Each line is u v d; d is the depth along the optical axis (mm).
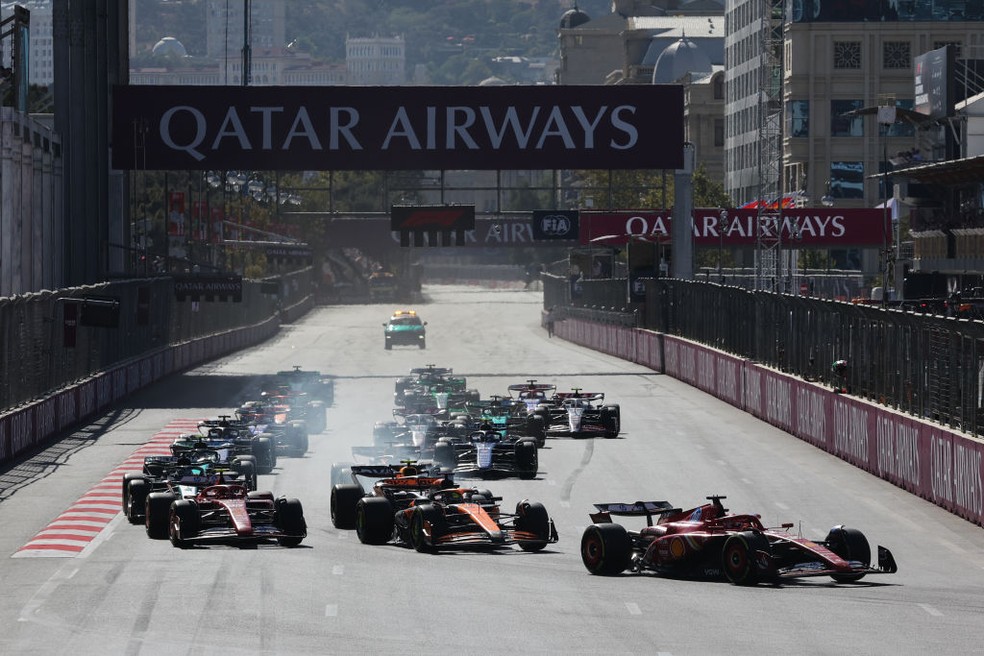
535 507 80062
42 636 58188
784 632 57781
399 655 54031
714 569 71062
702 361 194625
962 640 56312
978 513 93000
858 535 70375
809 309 140625
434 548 78938
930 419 105312
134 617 61719
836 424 127188
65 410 147625
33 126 191125
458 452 112125
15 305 130500
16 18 196875
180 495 85125
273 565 74562
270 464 113812
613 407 140750
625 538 71562
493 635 57531
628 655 53812
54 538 84938
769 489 107750
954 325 99438
